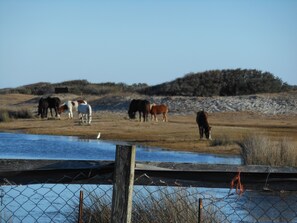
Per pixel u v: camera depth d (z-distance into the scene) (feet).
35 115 214.28
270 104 236.02
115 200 17.49
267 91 308.60
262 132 143.74
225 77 319.47
